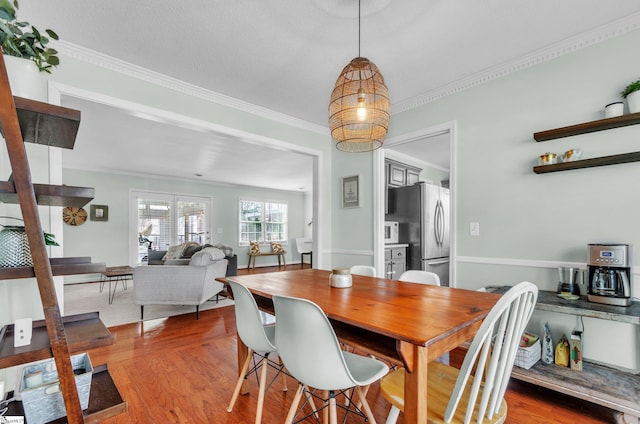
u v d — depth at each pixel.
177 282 3.66
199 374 2.23
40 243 0.99
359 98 1.77
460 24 1.93
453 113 2.76
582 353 2.02
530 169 2.30
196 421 1.68
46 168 2.03
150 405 1.83
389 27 1.96
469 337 1.24
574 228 2.11
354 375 1.28
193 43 2.14
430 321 1.08
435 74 2.58
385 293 1.58
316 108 3.26
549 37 2.08
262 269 8.30
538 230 2.26
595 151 2.03
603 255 1.82
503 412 1.10
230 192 8.25
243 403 1.86
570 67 2.14
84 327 1.26
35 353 1.04
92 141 4.23
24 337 1.08
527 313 1.13
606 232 1.98
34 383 1.29
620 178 1.94
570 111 2.13
